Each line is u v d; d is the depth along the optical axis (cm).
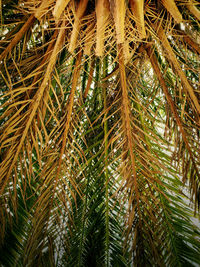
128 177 115
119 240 119
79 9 99
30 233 113
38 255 111
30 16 99
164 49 110
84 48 106
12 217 117
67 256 116
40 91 101
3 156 110
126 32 100
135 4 92
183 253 110
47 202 117
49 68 99
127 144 119
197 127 114
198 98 112
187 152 115
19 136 106
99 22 96
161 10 104
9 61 110
